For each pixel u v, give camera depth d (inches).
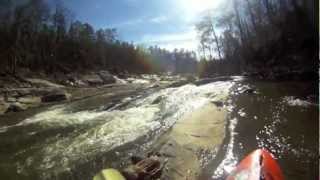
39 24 2409.0
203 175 326.6
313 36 1102.4
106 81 2284.7
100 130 548.1
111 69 3250.5
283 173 317.1
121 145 452.4
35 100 1130.7
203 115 575.5
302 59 1143.0
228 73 2224.4
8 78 1737.2
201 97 828.0
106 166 378.3
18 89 1362.0
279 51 1423.5
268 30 1610.5
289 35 1346.0
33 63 2284.7
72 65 2792.8
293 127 462.0
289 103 636.1
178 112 651.5
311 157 349.1
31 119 738.8
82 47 3144.7
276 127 473.1
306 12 1171.3
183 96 868.0
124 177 309.0
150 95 966.4
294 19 1294.3
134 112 693.9
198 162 357.4
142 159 366.3
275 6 1680.6
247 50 1994.3
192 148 399.2
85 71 2709.2
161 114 645.9
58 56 2775.6
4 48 1980.8
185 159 365.4
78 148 455.5
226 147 399.9
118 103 862.5
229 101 735.7
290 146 388.2
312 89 764.6
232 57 2474.2
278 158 355.9
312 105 588.1
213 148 397.1
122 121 605.3
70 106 930.7
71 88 1685.5
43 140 516.1
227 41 2549.2
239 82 1195.3
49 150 458.3
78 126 595.8
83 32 3336.6
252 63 1797.5
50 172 377.1
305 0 1178.0
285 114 546.9
